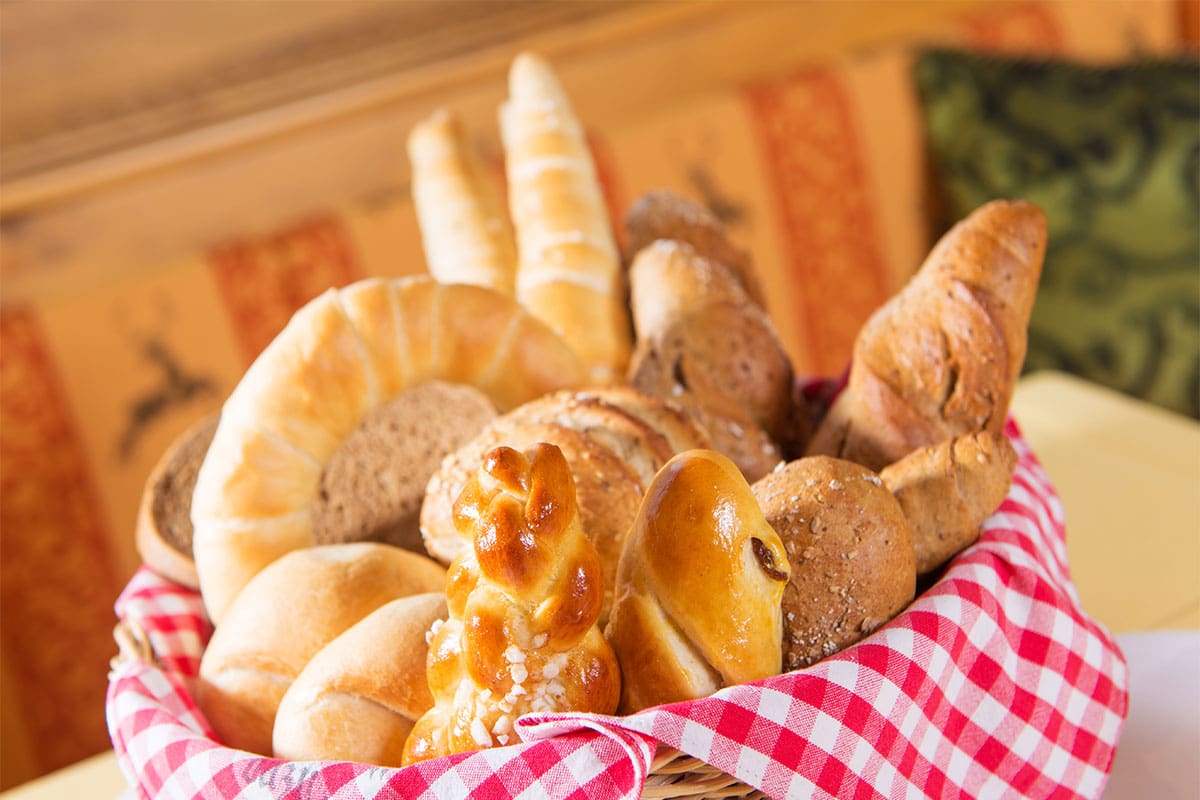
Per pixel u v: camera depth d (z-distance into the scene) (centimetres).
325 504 112
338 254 212
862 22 277
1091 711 98
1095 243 225
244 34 230
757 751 90
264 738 101
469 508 90
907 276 251
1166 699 104
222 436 106
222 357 206
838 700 91
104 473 200
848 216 242
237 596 106
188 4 225
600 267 118
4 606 195
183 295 203
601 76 258
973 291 105
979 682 95
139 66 224
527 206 120
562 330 115
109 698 101
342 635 99
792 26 271
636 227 122
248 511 105
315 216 240
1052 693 97
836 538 95
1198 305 217
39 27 215
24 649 198
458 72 246
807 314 243
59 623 200
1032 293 106
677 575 91
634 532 93
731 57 268
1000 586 96
